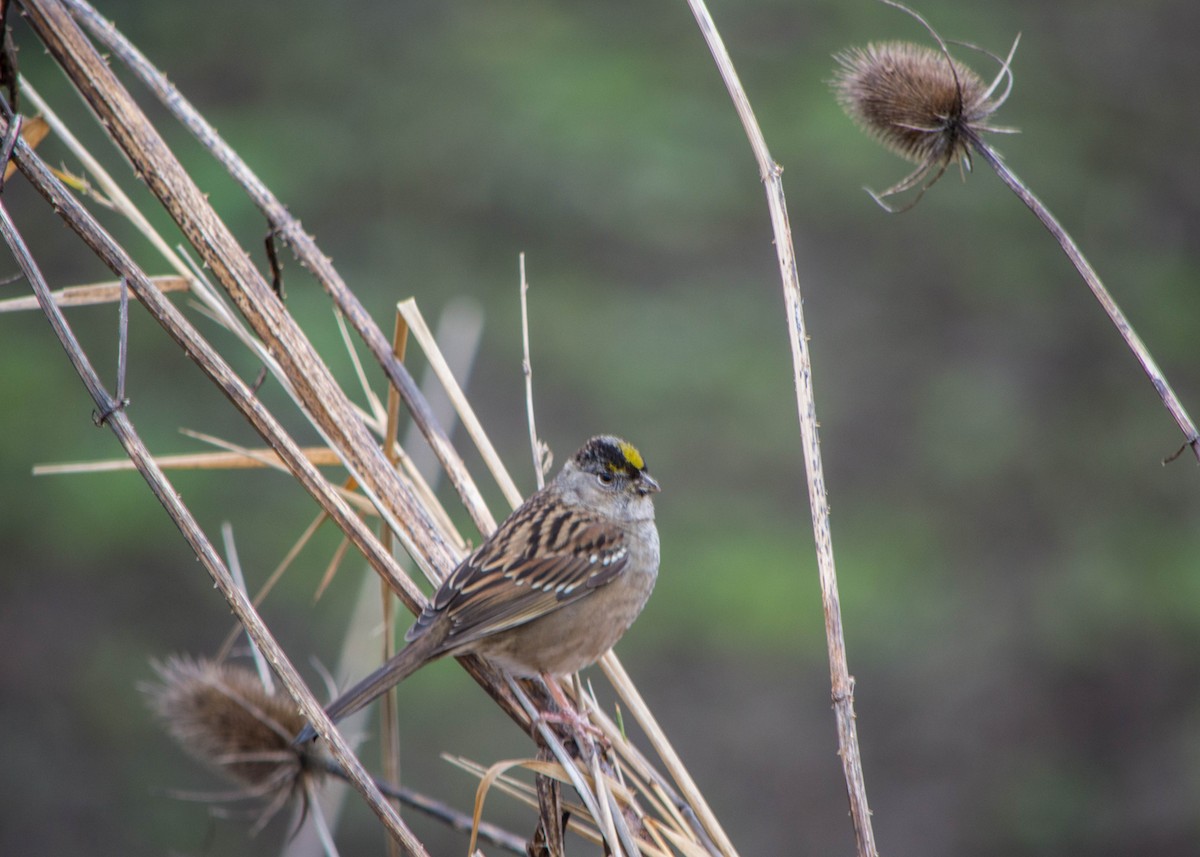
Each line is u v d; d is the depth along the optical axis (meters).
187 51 17.12
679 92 17.00
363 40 17.50
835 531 15.85
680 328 16.12
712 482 15.36
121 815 13.19
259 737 5.14
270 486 14.58
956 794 15.17
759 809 14.72
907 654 15.11
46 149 15.14
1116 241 17.92
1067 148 18.25
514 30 17.58
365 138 16.75
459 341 6.72
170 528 14.20
